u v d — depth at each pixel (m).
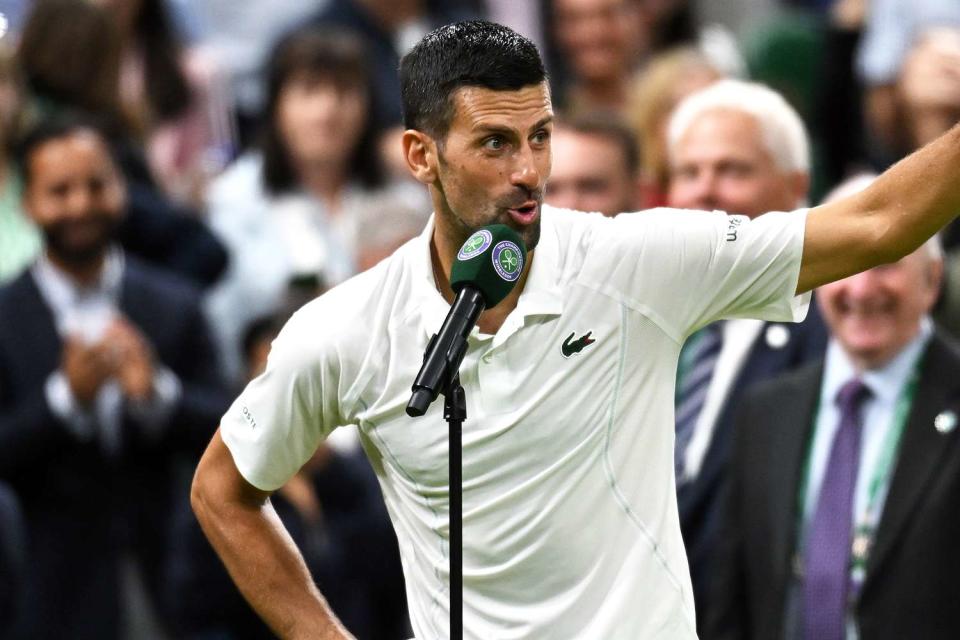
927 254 18.05
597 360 13.08
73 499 22.70
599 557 13.15
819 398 18.25
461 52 12.70
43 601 22.52
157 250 26.08
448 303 13.29
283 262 27.06
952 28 31.17
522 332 13.04
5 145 25.41
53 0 26.48
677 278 13.05
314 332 13.50
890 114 30.86
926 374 17.80
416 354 13.30
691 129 20.11
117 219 23.66
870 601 17.39
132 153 26.42
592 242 13.20
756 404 18.52
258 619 21.77
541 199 12.80
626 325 13.10
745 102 20.03
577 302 13.09
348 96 27.67
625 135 22.58
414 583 13.91
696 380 19.52
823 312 18.55
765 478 18.20
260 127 29.38
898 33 31.33
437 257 13.46
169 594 21.91
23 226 25.28
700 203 19.98
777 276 12.88
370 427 13.58
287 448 13.89
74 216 23.17
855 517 17.72
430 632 13.82
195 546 21.64
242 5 32.47
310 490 21.92
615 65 31.69
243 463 13.97
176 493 23.23
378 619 22.25
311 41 27.86
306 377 13.55
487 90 12.59
